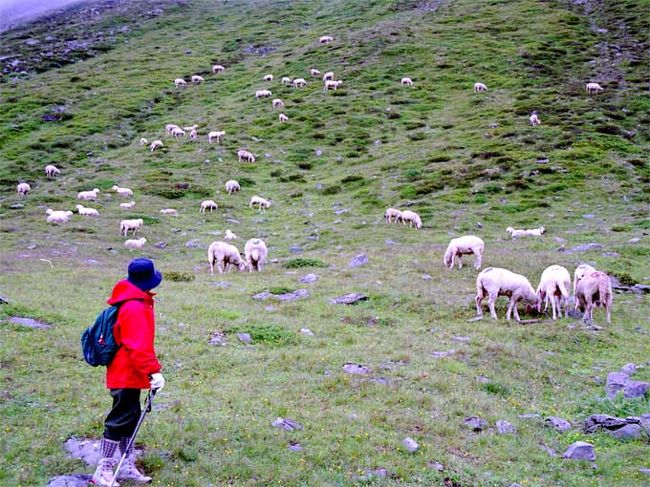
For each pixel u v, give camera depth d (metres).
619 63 75.12
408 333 16.16
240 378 11.91
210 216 42.09
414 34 96.44
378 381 11.91
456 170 47.50
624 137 52.84
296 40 108.69
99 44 117.25
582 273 18.92
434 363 13.35
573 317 18.36
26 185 49.03
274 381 11.77
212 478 7.61
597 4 102.62
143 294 7.19
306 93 77.94
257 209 44.72
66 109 78.38
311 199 46.25
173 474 7.55
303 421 9.72
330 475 8.02
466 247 24.83
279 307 18.45
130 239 35.16
